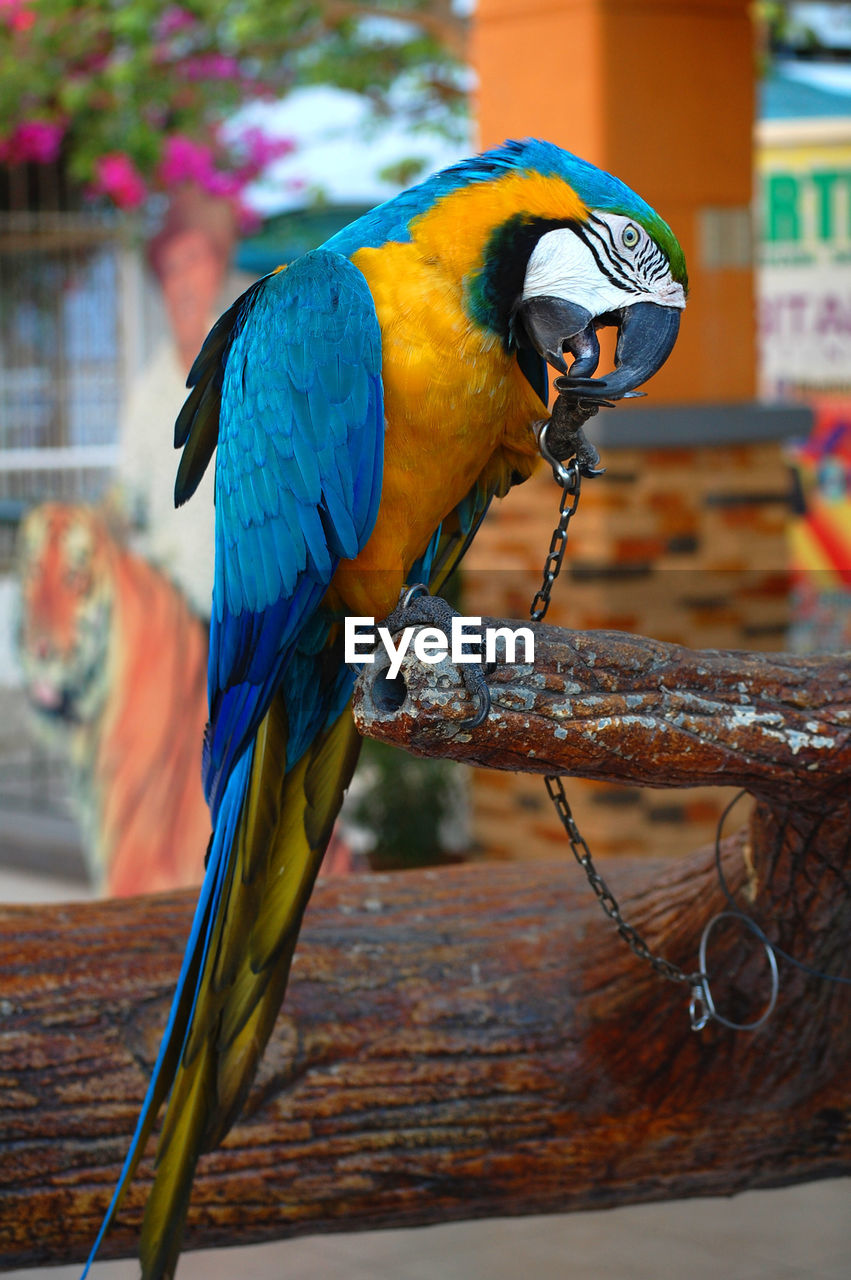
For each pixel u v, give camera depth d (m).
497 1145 1.35
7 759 4.56
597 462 1.23
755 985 1.29
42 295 5.27
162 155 4.27
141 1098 1.30
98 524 3.28
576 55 2.55
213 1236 1.33
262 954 1.24
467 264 1.20
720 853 1.27
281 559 1.25
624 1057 1.34
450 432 1.22
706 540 2.71
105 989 1.33
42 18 3.99
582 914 1.42
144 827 3.22
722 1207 2.19
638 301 1.20
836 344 3.77
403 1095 1.33
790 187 3.80
